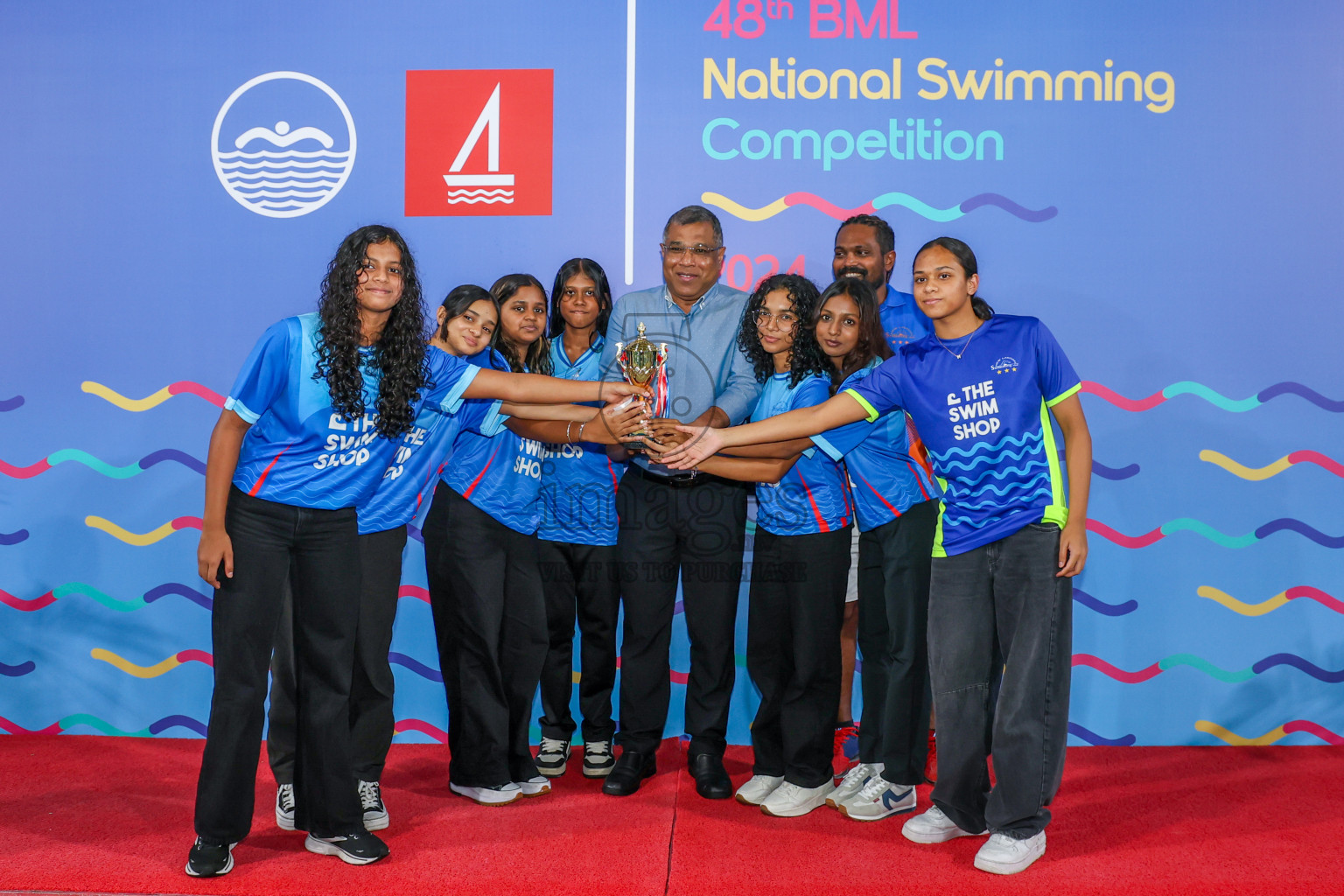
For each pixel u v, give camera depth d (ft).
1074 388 7.16
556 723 9.45
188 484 10.36
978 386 7.12
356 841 6.93
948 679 7.30
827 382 8.24
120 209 10.37
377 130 10.29
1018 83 10.05
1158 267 10.05
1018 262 10.10
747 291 10.19
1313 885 6.61
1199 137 10.02
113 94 10.37
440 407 7.41
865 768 8.28
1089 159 10.05
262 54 10.30
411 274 6.86
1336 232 10.01
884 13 10.11
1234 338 10.03
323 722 6.86
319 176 10.31
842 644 9.73
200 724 10.37
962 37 10.08
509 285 8.94
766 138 10.16
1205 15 9.98
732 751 10.05
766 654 8.32
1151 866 6.93
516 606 8.51
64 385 10.40
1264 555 10.07
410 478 7.89
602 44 10.21
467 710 8.27
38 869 6.81
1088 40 10.03
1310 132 9.98
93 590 10.39
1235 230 10.03
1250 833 7.59
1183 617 10.09
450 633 8.38
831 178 10.12
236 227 10.37
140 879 6.64
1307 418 10.03
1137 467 10.10
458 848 7.23
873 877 6.74
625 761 8.70
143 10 10.33
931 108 10.10
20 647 10.42
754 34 10.15
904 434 8.17
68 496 10.39
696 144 10.19
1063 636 7.02
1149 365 10.07
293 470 6.61
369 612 7.72
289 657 7.50
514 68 10.24
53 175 10.41
